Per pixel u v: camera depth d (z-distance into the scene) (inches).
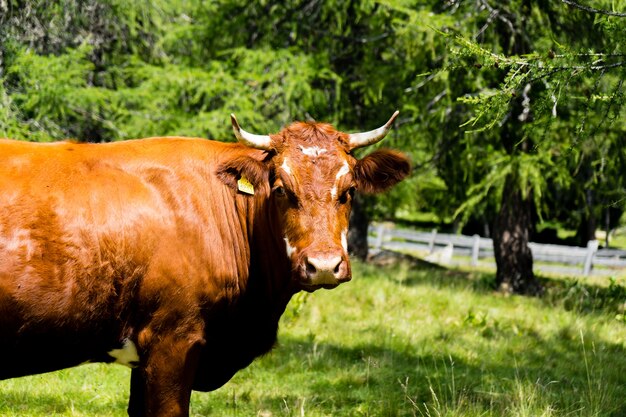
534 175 530.6
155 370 173.5
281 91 624.4
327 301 442.3
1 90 483.2
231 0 698.2
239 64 663.8
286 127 186.4
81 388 261.7
